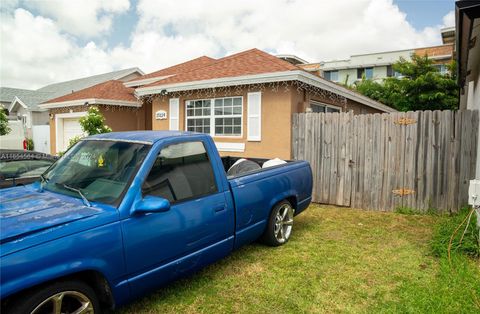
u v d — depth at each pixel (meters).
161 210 2.76
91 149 3.46
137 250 2.73
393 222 6.15
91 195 2.90
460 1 4.01
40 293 2.23
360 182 7.28
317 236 5.34
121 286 2.64
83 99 13.77
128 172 2.96
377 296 3.43
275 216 4.70
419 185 6.70
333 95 10.85
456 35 4.74
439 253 4.43
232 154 9.33
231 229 3.76
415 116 6.68
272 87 8.55
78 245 2.36
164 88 10.40
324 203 7.77
